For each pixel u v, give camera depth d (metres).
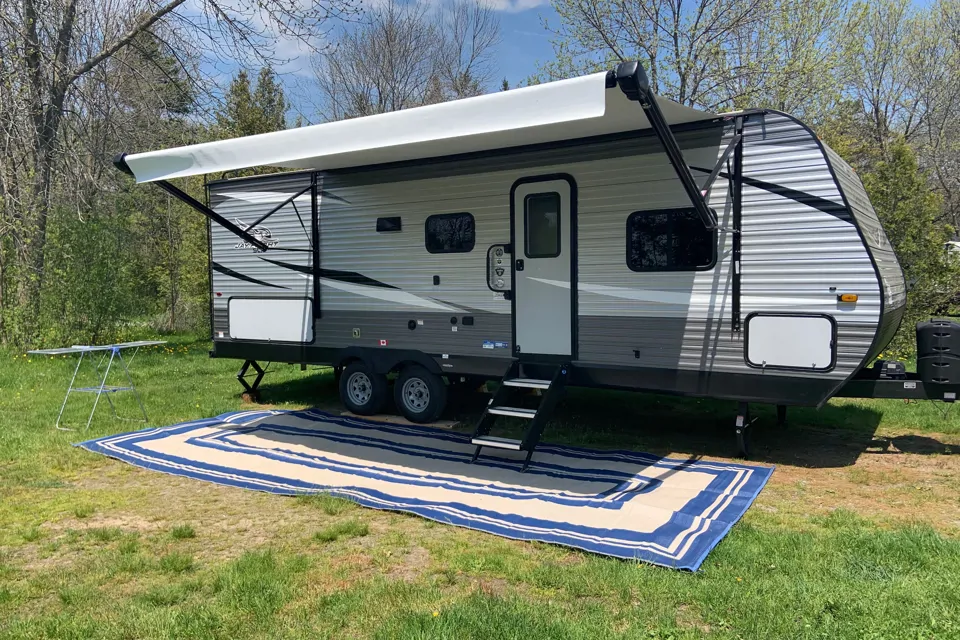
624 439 6.62
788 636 2.86
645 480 5.26
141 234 17.36
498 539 4.15
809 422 7.12
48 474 5.62
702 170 5.66
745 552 3.79
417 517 4.56
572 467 5.67
